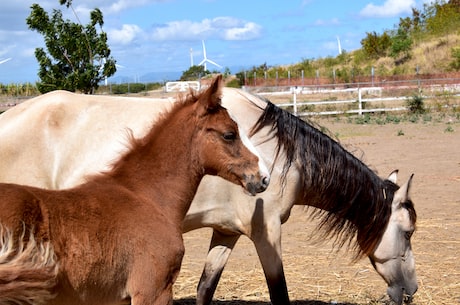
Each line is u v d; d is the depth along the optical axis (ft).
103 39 51.93
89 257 11.98
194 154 14.60
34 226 11.31
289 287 22.34
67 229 11.82
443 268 23.88
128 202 13.23
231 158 14.70
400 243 18.92
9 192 11.42
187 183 14.52
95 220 12.34
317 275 23.67
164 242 13.28
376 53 145.07
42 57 50.90
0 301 10.91
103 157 17.24
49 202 11.87
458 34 141.28
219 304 20.94
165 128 14.43
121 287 12.75
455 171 43.88
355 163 18.92
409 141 59.67
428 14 159.02
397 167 45.60
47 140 17.22
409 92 99.19
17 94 98.12
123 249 12.60
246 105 18.60
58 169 17.21
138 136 17.43
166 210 14.10
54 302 11.67
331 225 19.33
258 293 21.99
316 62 154.20
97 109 17.85
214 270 19.19
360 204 18.78
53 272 11.32
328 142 18.86
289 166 18.25
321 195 18.97
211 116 14.60
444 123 74.18
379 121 75.41
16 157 16.99
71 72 52.03
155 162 14.17
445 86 100.17
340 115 84.58
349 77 123.65
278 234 18.39
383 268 19.07
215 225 18.31
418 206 34.12
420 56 135.33
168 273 13.34
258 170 14.83
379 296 21.36
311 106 89.40
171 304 13.44
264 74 145.07
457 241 27.48
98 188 13.14
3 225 10.91
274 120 18.33
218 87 14.51
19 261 10.96
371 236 18.81
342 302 20.88
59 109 17.57
